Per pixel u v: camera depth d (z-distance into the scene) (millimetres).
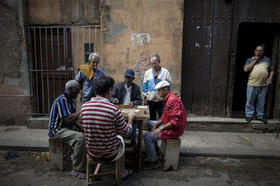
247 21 5105
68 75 5332
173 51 4945
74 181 3250
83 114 2557
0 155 4070
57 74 5363
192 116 5473
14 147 4254
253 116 5461
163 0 4777
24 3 5039
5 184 3162
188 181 3283
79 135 3227
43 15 5156
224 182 3270
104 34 4934
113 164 3648
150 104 4473
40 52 5309
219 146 4355
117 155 2725
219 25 5133
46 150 4215
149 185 3162
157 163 3660
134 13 4840
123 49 4969
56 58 5336
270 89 5438
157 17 4840
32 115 5395
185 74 5332
